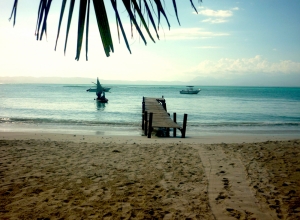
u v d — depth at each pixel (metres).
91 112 29.52
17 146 9.78
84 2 0.81
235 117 27.14
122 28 0.84
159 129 15.33
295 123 22.22
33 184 5.62
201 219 4.08
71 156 8.30
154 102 23.00
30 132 15.24
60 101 46.56
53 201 4.73
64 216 4.13
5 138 12.40
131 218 4.10
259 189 5.38
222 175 6.34
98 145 10.34
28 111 29.55
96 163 7.46
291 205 4.58
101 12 0.82
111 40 0.84
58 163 7.42
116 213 4.27
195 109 35.91
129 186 5.58
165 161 7.74
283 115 28.98
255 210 4.39
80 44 0.82
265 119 25.64
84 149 9.45
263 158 8.05
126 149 9.52
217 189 5.40
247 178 6.11
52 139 12.22
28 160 7.68
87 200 4.80
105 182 5.83
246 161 7.68
